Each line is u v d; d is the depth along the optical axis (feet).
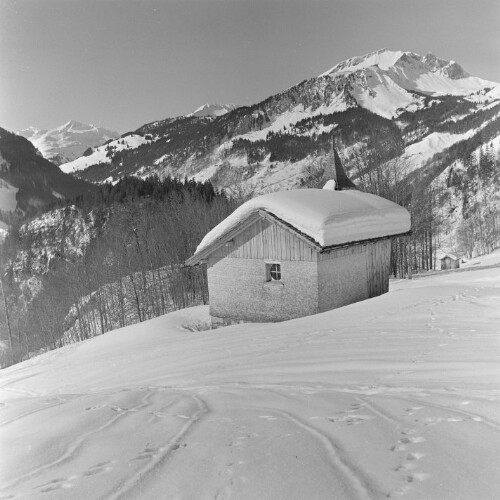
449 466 10.07
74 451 12.83
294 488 9.46
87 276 154.92
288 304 57.41
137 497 9.67
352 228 58.90
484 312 37.24
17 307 191.42
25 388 40.06
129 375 34.76
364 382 20.22
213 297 63.98
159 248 157.28
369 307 46.80
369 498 8.91
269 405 16.79
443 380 18.85
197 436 13.25
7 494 10.37
